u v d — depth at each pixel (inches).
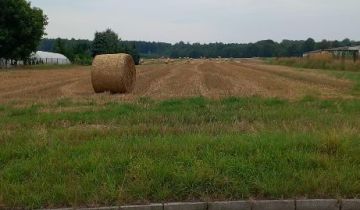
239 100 714.8
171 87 1028.5
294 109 597.9
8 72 1946.4
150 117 529.0
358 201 253.3
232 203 250.5
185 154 311.7
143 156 309.4
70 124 501.7
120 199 251.8
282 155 309.7
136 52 3875.5
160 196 256.1
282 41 6604.3
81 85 1156.5
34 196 250.7
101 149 333.7
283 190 260.1
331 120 497.0
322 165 297.7
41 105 687.7
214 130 436.8
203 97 769.6
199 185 265.1
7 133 415.5
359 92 915.4
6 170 291.4
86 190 258.2
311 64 2443.4
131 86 933.8
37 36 2760.8
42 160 309.6
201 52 6934.1
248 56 6752.0
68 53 4544.8
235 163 289.9
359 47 4175.7
